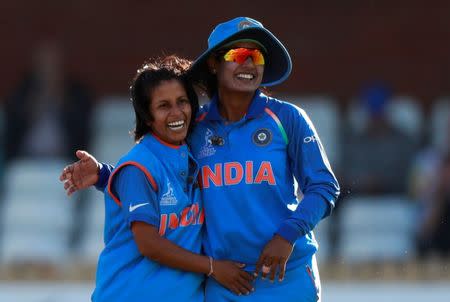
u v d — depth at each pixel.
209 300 17.94
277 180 17.80
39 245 41.94
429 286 31.53
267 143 17.89
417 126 45.59
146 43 48.66
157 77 17.66
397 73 47.97
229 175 17.81
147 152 17.58
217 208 17.78
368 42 48.16
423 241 39.66
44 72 45.41
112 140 46.66
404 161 42.09
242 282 17.55
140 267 17.56
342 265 32.78
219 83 18.17
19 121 44.12
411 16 48.06
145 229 17.22
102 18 48.53
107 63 48.50
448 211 39.72
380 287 31.56
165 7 48.72
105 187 18.81
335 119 46.66
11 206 43.00
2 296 31.55
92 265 33.19
